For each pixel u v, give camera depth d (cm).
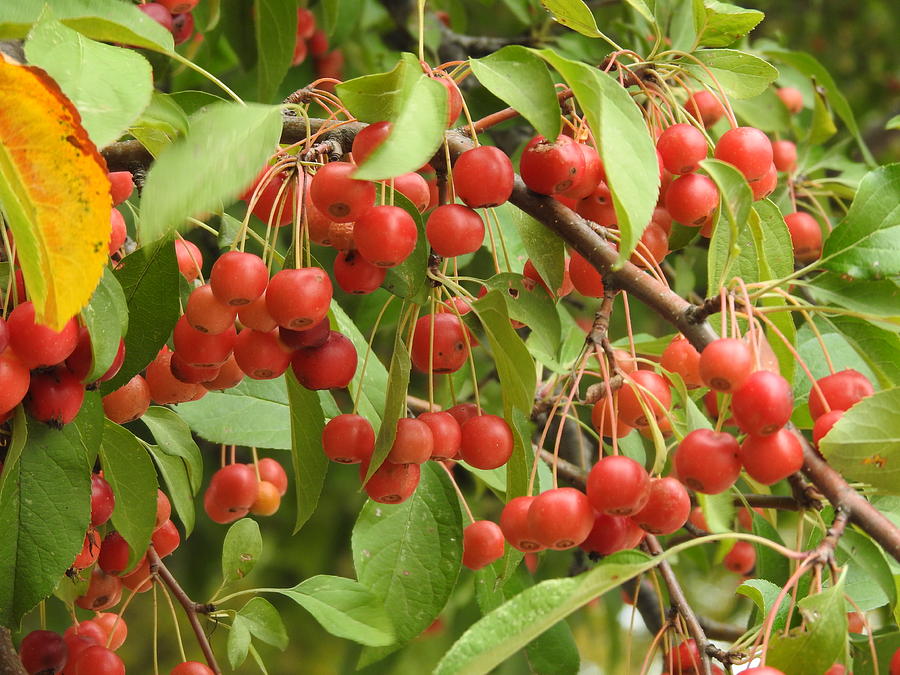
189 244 48
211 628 52
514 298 46
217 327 42
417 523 47
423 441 43
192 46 66
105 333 41
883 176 43
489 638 38
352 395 51
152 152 44
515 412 47
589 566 70
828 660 40
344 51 80
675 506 42
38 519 43
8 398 41
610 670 79
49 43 38
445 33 76
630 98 41
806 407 48
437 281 45
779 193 64
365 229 42
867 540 41
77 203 38
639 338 58
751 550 62
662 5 62
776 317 46
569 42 72
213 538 83
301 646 105
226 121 39
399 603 47
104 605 51
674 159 45
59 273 38
